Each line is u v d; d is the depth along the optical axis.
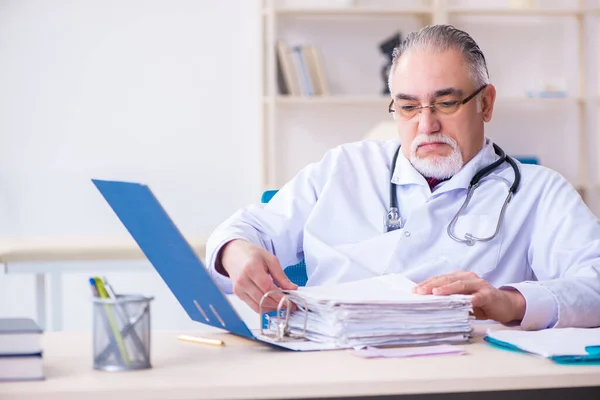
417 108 1.58
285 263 1.68
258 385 0.86
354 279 1.56
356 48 4.07
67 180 3.87
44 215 3.86
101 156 3.89
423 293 1.17
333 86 4.06
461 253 1.56
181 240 1.02
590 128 4.14
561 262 1.51
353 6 3.98
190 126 3.95
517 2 4.05
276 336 1.16
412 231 1.57
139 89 3.91
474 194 1.61
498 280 1.58
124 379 0.88
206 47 3.94
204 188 3.97
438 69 1.55
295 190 1.72
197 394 0.85
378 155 1.75
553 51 4.17
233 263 1.30
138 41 3.90
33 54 3.83
